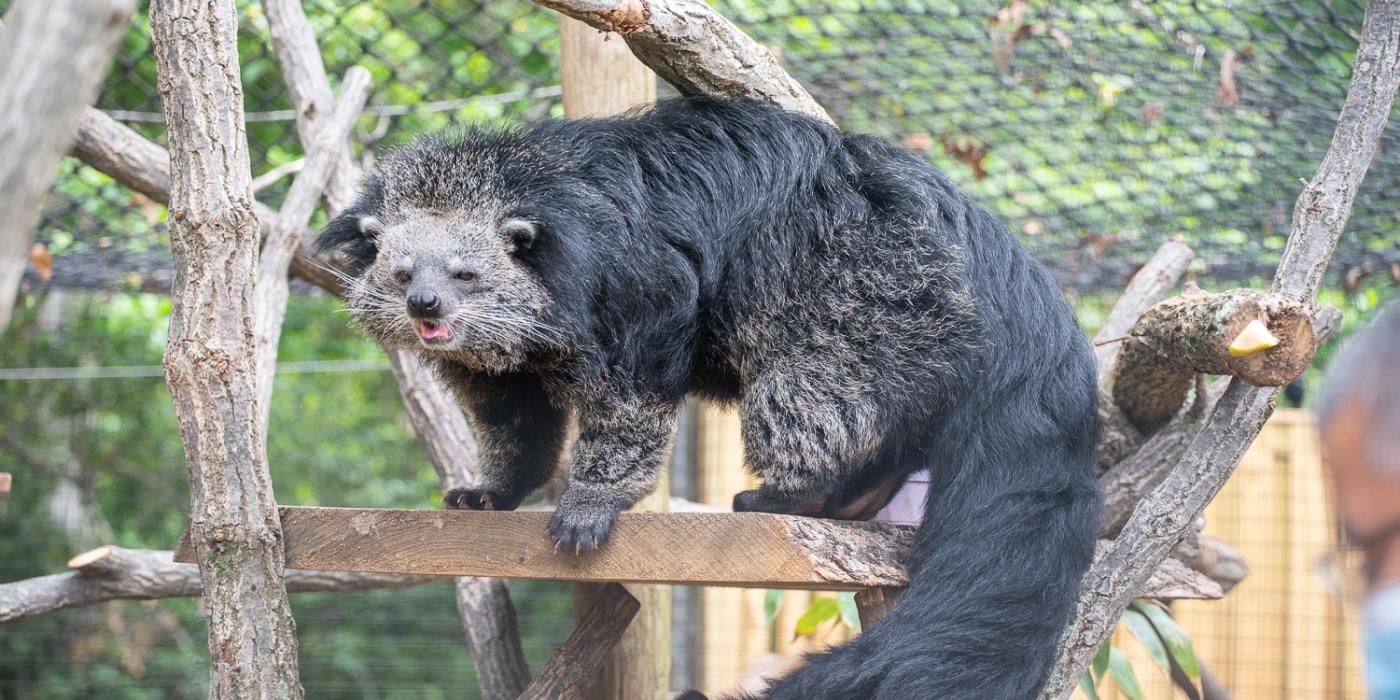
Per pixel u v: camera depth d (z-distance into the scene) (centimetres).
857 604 421
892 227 397
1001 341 398
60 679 1113
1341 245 707
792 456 389
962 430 391
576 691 460
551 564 362
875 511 432
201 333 330
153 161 555
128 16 163
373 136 751
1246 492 785
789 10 619
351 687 1154
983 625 365
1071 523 382
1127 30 591
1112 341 448
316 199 555
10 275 157
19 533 1110
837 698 362
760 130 419
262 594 341
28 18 158
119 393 1177
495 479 454
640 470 400
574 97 561
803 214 402
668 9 411
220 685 336
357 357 1211
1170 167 692
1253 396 356
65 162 667
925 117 715
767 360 397
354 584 577
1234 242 736
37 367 1145
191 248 329
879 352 388
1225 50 594
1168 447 459
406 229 409
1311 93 607
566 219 399
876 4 609
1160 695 791
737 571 349
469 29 755
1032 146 711
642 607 558
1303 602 768
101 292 858
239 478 336
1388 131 586
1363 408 175
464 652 1155
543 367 415
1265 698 771
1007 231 428
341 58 762
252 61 752
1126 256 764
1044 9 586
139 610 1146
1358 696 752
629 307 399
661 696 566
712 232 407
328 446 1205
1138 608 523
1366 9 366
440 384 471
